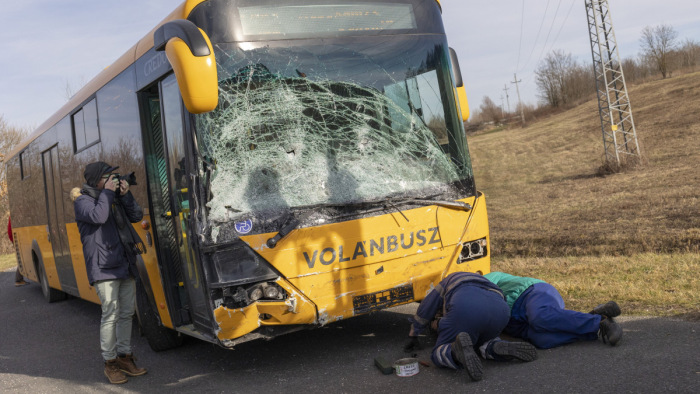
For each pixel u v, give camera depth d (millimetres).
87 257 5605
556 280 7902
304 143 5164
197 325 5508
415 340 5395
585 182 25875
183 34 4578
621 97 30172
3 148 30281
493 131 87000
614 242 11398
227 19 5074
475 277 4984
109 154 7160
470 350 4402
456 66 6414
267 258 4836
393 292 5258
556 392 4020
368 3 5613
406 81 5633
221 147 4938
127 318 5867
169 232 6000
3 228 28156
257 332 4934
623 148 30141
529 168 35812
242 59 5066
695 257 8375
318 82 5281
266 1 5223
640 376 4082
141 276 6691
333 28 5438
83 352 7305
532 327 5086
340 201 5133
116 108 6852
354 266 5094
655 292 6488
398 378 4781
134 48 6402
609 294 6684
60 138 9062
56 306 11500
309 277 4941
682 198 16656
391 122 5496
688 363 4195
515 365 4688
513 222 17219
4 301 13039
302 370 5379
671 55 79125
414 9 5867
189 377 5691
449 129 5766
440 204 5457
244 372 5594
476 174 37531
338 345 6055
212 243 4812
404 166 5461
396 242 5254
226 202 4871
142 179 6285
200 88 4496
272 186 5004
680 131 34500
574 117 64250
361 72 5453
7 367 6949
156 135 6137
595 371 4297
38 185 10695
